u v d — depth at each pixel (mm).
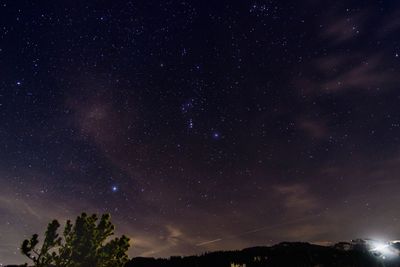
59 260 6676
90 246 6891
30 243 6562
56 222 6867
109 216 7449
